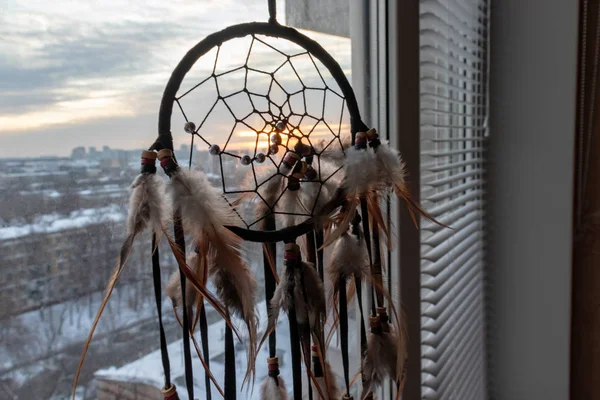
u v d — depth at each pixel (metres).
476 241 1.19
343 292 0.53
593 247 1.27
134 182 0.40
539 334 1.27
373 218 0.56
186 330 0.41
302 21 0.69
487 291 1.33
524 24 1.18
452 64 1.00
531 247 1.25
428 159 0.94
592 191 1.26
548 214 1.21
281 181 0.52
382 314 0.58
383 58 0.76
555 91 1.16
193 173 0.41
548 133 1.18
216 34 0.45
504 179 1.26
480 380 1.28
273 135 0.51
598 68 1.21
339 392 0.59
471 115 1.10
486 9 1.21
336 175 0.54
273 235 0.47
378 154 0.54
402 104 0.74
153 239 0.39
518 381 1.31
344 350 0.54
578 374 1.33
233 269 0.42
